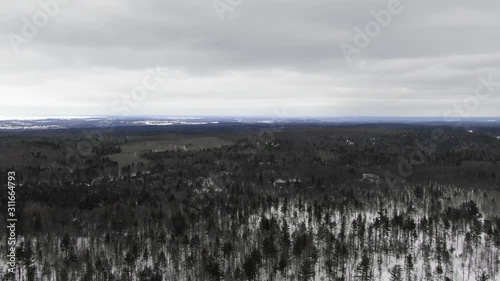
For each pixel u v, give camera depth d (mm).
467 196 192000
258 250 132750
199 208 171875
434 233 151875
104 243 139875
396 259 141125
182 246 139625
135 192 188250
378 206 183625
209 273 123000
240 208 170125
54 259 127500
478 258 138000
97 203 174375
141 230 150375
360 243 146000
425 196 189500
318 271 132500
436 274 128125
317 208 166625
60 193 179625
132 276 126188
